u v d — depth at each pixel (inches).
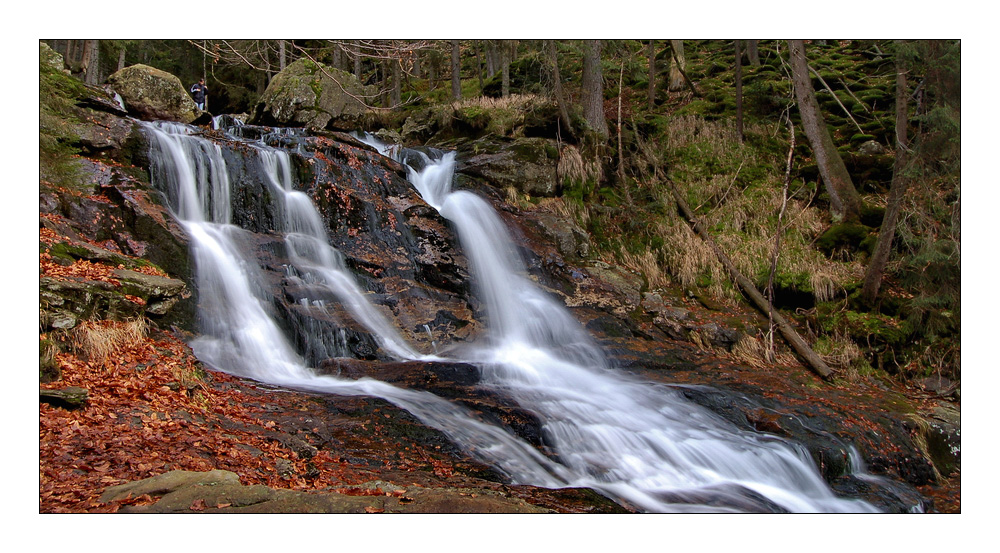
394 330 407.5
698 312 514.9
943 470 369.1
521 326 457.7
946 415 404.2
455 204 547.2
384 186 517.3
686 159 677.9
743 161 668.7
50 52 464.1
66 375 253.6
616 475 291.6
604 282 520.1
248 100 995.9
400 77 911.7
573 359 426.0
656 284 548.1
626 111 746.8
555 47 661.3
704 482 303.4
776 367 462.6
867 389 446.6
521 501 232.7
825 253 571.2
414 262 477.4
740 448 325.4
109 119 438.6
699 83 884.6
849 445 347.3
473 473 261.1
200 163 442.0
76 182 383.6
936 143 474.0
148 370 279.3
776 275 537.3
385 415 291.9
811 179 657.6
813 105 611.8
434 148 625.3
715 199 637.9
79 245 332.8
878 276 499.5
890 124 700.0
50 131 394.6
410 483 240.4
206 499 187.9
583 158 622.8
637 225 602.2
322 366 356.2
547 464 287.1
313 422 279.0
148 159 425.7
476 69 1117.7
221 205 444.1
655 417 350.0
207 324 347.3
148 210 390.3
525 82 877.2
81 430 224.7
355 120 696.4
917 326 481.1
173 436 237.3
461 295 467.8
